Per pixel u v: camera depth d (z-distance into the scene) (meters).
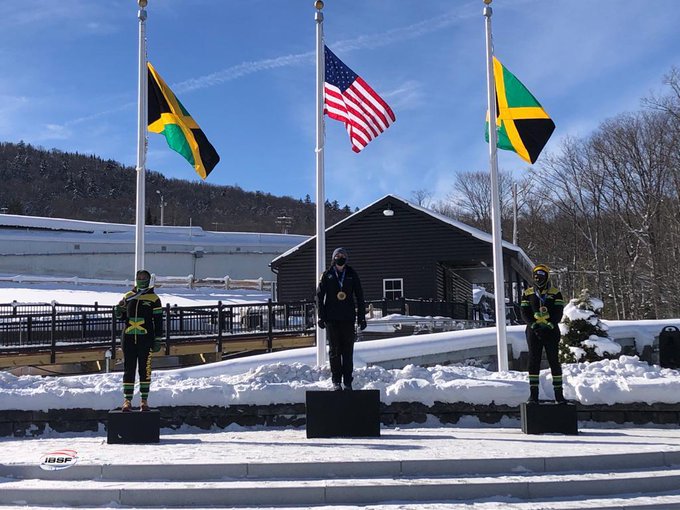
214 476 6.71
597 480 6.68
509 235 77.81
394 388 10.72
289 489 6.29
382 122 14.05
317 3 13.46
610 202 56.84
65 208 170.38
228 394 10.62
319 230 13.09
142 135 12.90
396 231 35.38
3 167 179.12
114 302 39.12
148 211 126.81
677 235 46.50
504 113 13.76
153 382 11.66
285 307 23.62
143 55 13.02
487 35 13.48
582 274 55.25
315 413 9.09
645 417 10.55
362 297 9.70
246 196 198.62
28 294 41.16
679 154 49.41
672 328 16.22
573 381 10.84
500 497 6.45
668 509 6.26
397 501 6.34
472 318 38.16
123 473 6.72
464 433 9.58
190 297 44.88
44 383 11.40
